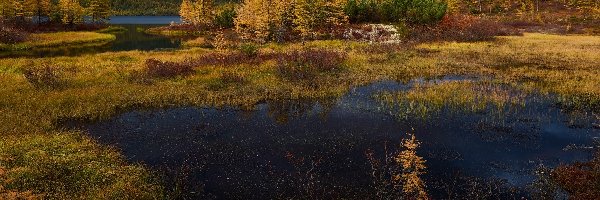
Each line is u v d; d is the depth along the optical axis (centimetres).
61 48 4978
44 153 1341
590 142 1530
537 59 3247
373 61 3278
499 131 1667
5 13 7244
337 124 1784
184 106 2077
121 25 10188
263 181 1238
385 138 1603
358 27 5303
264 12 4991
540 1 9375
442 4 5588
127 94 2212
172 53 3928
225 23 6838
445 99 2141
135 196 1087
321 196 1143
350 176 1263
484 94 2214
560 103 2061
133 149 1498
